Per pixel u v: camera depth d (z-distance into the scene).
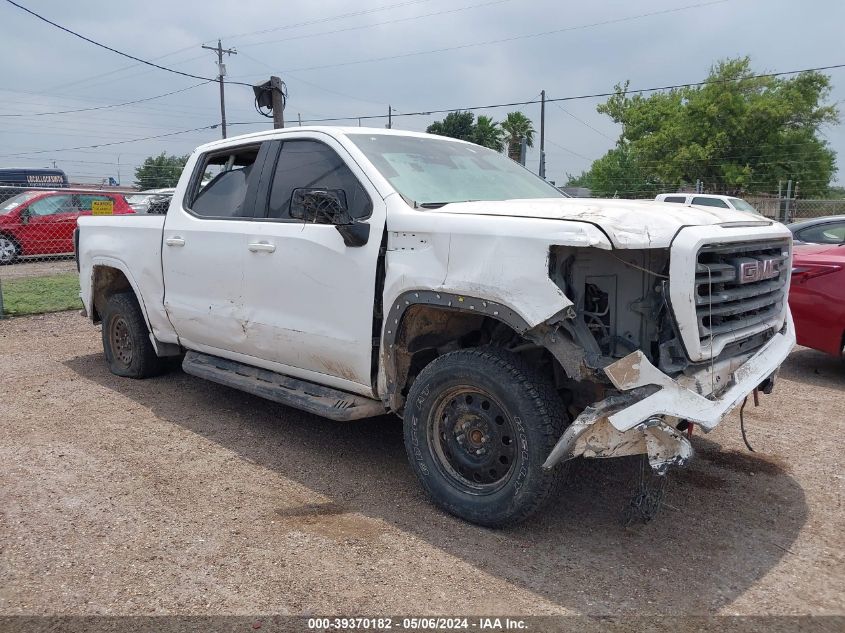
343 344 4.05
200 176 5.29
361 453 4.66
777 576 3.18
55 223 16.98
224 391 6.04
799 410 5.62
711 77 38.62
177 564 3.24
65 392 6.00
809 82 38.53
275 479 4.22
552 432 3.29
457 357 3.56
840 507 3.89
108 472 4.29
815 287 6.32
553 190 4.97
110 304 6.34
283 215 4.51
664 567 3.24
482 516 3.53
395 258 3.73
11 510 3.76
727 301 3.38
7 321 9.51
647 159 41.41
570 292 3.25
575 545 3.44
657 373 3.05
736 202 18.80
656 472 2.98
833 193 43.03
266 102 10.80
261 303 4.57
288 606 2.91
